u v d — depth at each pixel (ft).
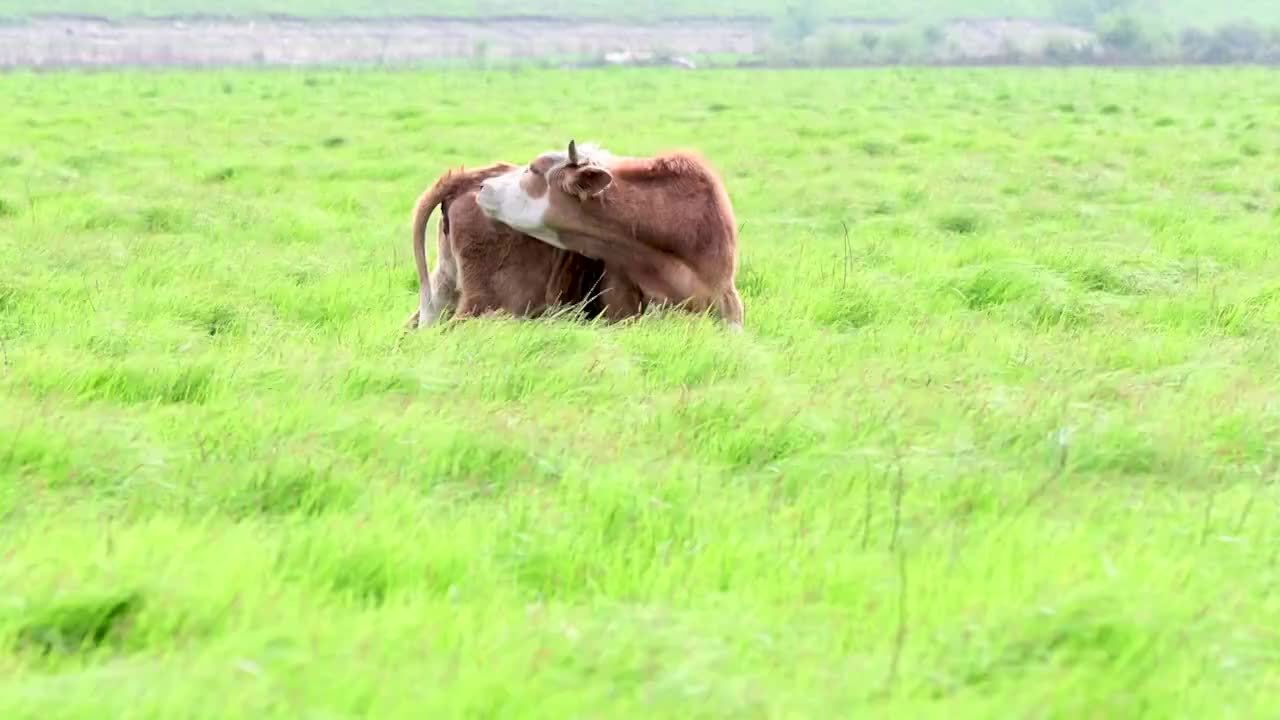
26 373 65.16
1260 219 138.51
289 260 107.04
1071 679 35.91
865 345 76.43
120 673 35.55
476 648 37.70
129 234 123.03
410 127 244.63
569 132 233.55
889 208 146.51
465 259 85.25
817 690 35.63
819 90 388.37
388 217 140.05
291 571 43.14
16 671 36.50
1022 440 56.80
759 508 49.44
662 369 68.80
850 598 42.27
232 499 50.14
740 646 37.88
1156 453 55.31
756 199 151.23
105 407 61.31
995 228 131.64
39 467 53.06
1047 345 75.72
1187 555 44.98
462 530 46.34
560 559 44.68
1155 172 177.06
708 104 317.63
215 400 62.85
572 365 66.85
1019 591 41.73
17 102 301.02
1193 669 36.88
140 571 41.14
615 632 37.99
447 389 63.87
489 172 86.58
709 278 84.23
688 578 43.47
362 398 62.18
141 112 274.36
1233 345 76.64
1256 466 55.42
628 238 82.64
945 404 60.44
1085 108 298.97
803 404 60.03
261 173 173.47
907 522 47.91
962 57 642.63
